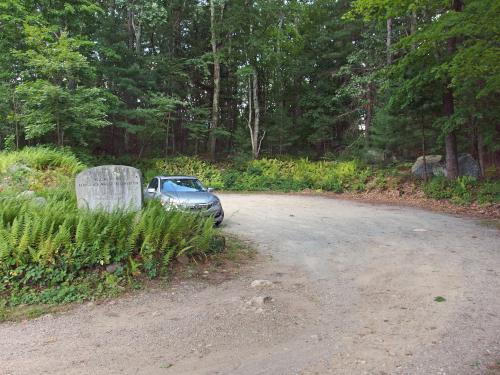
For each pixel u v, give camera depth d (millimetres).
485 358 4016
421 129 20219
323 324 5031
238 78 33125
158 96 28531
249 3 28391
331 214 14305
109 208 8617
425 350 4230
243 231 11117
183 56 36281
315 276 7125
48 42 19641
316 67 35312
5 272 6305
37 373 3910
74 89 20406
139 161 28016
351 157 26516
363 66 26750
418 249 8891
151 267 6984
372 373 3799
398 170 21703
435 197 16844
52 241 6465
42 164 15344
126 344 4551
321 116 32594
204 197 11438
